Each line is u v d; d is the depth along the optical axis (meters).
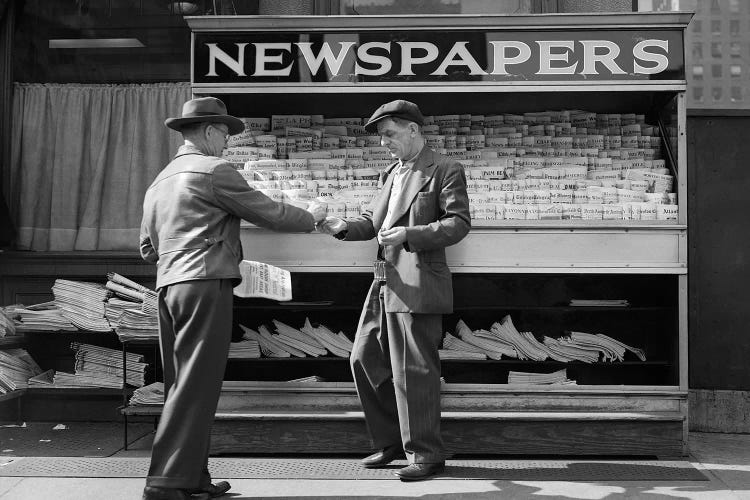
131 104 5.27
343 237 4.00
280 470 3.99
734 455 4.35
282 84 4.29
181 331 3.37
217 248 3.41
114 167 5.25
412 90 4.25
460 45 4.25
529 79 4.23
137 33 5.34
